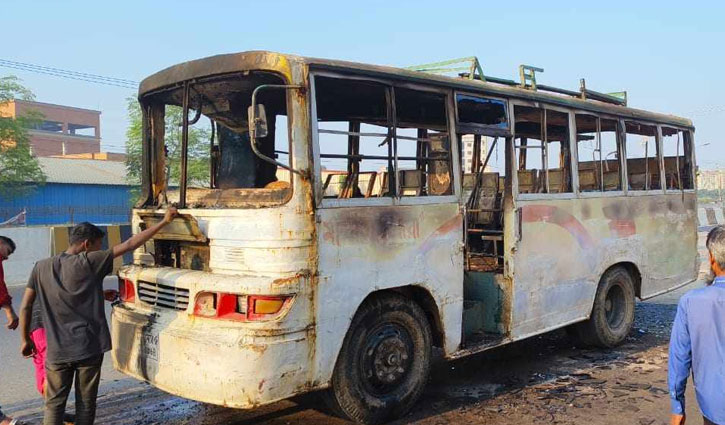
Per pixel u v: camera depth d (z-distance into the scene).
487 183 7.63
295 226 4.24
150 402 5.63
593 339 7.42
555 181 6.86
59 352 4.23
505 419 5.10
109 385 6.17
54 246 13.77
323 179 5.00
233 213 4.40
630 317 7.91
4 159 26.72
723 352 2.87
